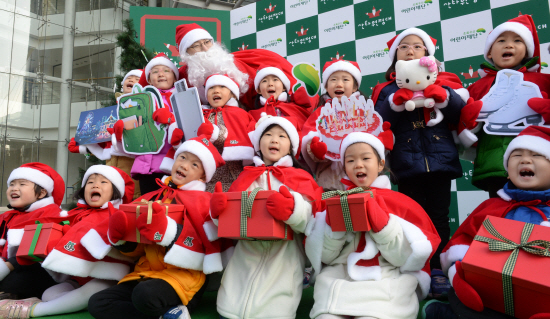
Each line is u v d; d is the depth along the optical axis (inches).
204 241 77.6
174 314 69.1
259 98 126.0
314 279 77.5
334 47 194.5
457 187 162.6
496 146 90.4
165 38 218.7
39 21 409.1
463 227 71.4
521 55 97.3
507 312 54.9
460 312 59.6
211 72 123.9
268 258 75.0
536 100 84.0
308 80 140.7
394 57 114.3
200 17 221.8
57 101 410.3
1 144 375.6
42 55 408.8
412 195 100.0
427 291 72.7
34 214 101.0
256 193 69.6
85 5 432.1
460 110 93.7
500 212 67.6
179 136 103.1
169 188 88.7
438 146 93.0
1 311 78.8
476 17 164.1
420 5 175.5
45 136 399.5
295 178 82.7
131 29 203.9
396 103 91.7
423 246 66.9
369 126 89.4
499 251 55.6
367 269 68.9
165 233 73.5
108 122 130.6
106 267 83.3
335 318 62.2
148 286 68.5
